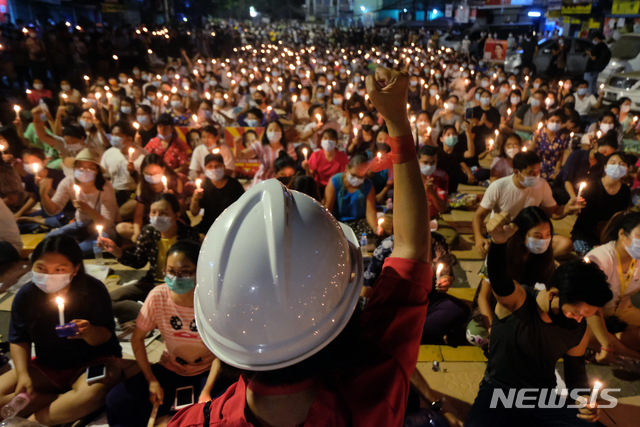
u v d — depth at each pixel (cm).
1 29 1767
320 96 1091
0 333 394
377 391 86
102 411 302
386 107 94
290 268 79
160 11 4019
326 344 83
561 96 1173
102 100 1076
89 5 3303
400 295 95
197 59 1955
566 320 244
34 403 291
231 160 675
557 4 2703
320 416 84
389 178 656
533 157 459
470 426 258
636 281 358
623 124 870
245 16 7144
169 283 273
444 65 1925
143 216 546
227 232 83
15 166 686
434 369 345
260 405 88
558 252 511
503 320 262
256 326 80
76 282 288
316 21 7194
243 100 1214
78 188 500
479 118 916
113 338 321
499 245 239
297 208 86
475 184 794
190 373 301
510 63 2017
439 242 377
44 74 1648
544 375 261
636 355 341
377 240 514
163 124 683
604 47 1460
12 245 513
